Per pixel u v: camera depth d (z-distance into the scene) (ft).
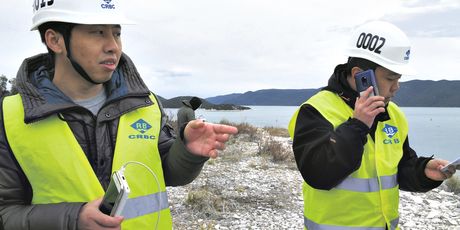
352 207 8.50
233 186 30.27
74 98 6.71
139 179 6.66
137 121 6.96
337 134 7.98
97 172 6.46
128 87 6.98
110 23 6.08
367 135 8.75
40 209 5.76
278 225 22.20
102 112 6.63
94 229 5.43
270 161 43.14
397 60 8.48
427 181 9.10
